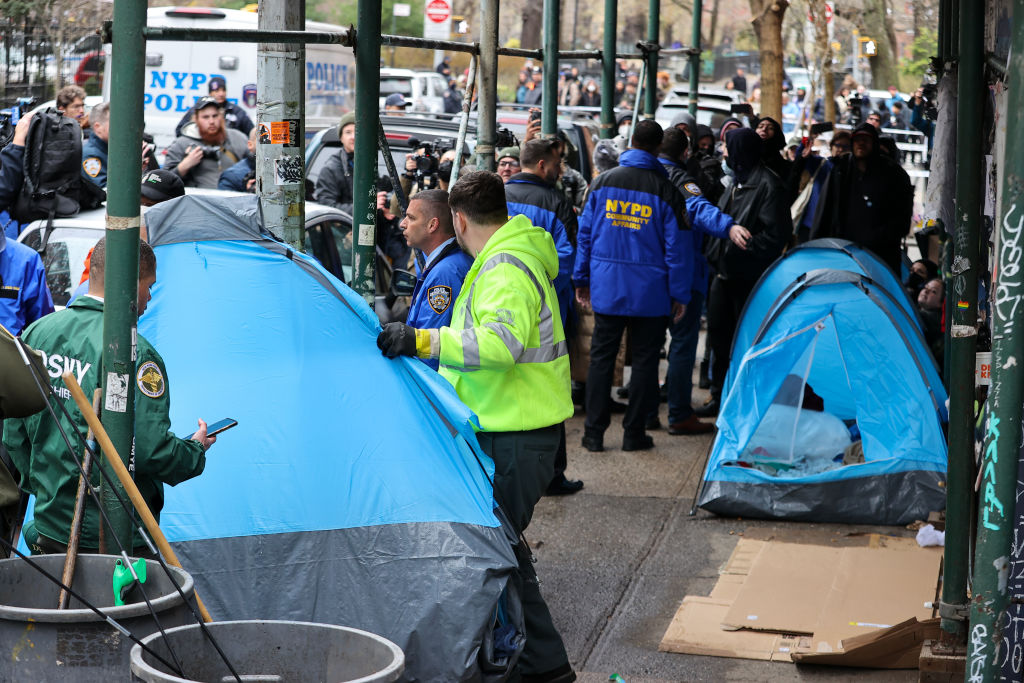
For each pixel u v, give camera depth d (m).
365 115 4.73
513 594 3.97
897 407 6.53
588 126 13.22
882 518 6.33
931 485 6.32
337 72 13.55
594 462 7.64
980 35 3.86
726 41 36.66
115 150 3.11
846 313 6.71
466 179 4.18
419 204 4.87
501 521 4.05
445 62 28.48
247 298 4.23
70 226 6.18
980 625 3.07
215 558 3.85
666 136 8.20
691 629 4.96
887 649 4.57
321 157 9.42
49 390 3.22
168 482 3.39
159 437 3.27
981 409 4.27
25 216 6.35
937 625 4.55
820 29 20.55
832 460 6.64
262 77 5.11
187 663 2.62
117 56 3.09
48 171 6.29
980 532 3.05
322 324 4.21
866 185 8.66
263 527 3.89
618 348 7.80
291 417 4.04
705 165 10.34
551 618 4.75
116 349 3.17
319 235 6.78
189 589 2.79
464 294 4.21
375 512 3.92
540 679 4.28
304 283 4.28
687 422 8.37
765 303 7.40
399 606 3.81
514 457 4.17
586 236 7.64
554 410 4.21
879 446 6.46
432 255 4.88
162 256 4.27
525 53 7.02
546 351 4.19
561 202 6.91
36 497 3.48
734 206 8.35
